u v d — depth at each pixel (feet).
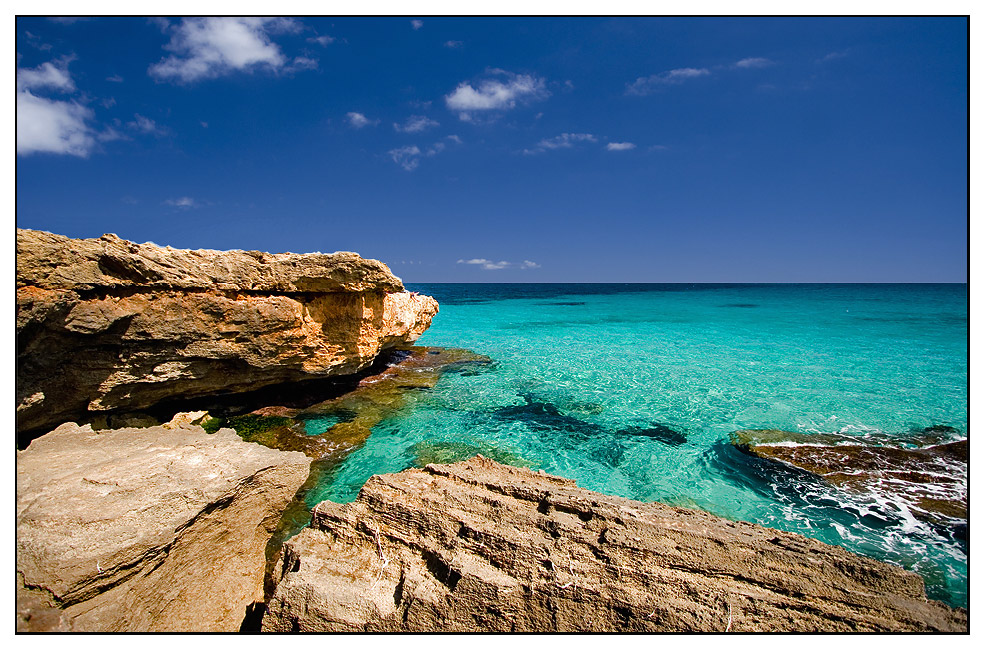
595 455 34.14
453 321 117.70
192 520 19.65
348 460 32.42
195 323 31.68
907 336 83.46
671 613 15.16
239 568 20.89
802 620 15.21
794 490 28.91
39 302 23.62
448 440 36.32
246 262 33.88
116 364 29.50
